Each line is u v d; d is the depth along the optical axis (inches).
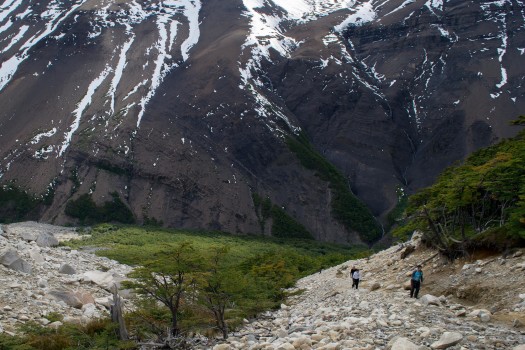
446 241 1016.2
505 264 815.1
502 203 1098.7
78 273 1234.6
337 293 1085.8
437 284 903.1
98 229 4057.6
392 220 4849.9
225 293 926.4
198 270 867.4
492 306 704.4
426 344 509.0
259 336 786.8
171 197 5000.0
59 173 5383.9
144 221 4798.2
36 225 4488.2
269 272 1512.1
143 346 785.6
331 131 6190.9
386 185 5408.5
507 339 510.6
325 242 4527.6
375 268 1321.4
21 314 848.9
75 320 868.0
